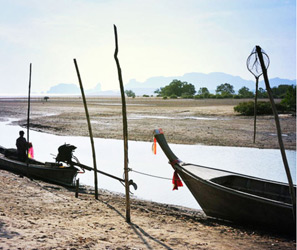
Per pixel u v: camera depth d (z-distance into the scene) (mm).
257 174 15383
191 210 10797
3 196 9516
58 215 8148
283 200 9398
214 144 24016
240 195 8461
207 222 9031
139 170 16609
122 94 8406
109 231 7121
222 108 56312
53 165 13703
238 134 27922
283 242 7312
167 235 7160
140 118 41375
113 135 29109
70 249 5633
